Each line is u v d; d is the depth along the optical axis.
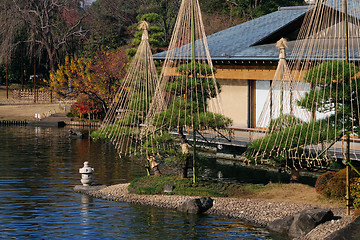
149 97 33.12
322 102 24.39
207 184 30.52
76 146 49.56
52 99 84.31
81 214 26.67
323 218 23.17
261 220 25.27
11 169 38.19
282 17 49.47
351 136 32.19
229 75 43.19
